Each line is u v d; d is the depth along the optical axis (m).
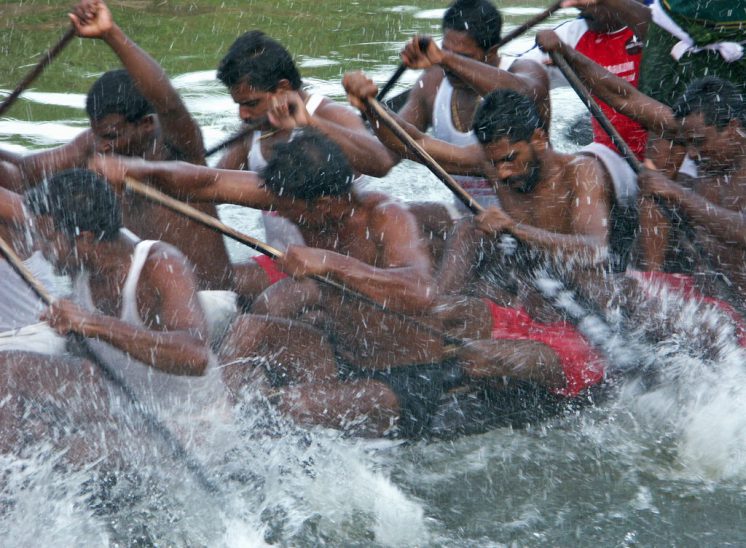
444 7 33.69
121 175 11.43
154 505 10.99
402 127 13.46
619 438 12.48
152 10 32.94
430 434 12.22
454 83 14.61
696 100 13.11
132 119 12.73
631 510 11.27
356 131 13.67
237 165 14.13
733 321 13.20
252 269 13.96
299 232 12.66
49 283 12.09
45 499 10.74
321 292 12.14
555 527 11.01
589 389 12.69
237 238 11.52
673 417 12.75
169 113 12.91
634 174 14.02
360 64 27.03
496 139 12.58
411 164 20.52
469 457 12.15
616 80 14.34
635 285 13.26
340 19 31.98
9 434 10.79
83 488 10.86
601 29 16.41
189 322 10.59
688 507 11.33
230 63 13.56
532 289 13.27
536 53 16.30
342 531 10.90
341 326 12.23
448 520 11.11
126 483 10.98
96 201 10.36
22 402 10.90
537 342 12.55
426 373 12.23
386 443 12.09
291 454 11.59
